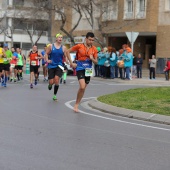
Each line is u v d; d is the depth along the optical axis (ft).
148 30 152.76
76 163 25.71
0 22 230.48
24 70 159.12
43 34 268.21
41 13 195.31
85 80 48.52
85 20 179.73
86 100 60.08
